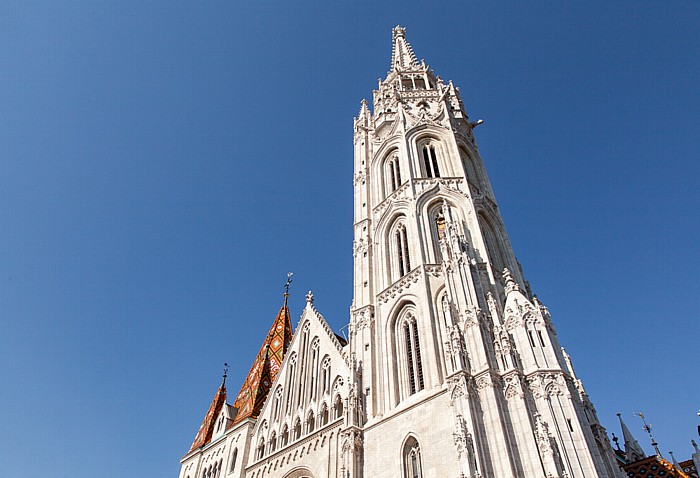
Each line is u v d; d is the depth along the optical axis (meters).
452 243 46.97
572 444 32.06
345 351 53.38
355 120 79.94
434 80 79.88
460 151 62.03
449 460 35.41
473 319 40.19
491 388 35.53
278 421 56.81
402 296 49.19
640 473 46.53
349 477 40.56
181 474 67.69
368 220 60.72
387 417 42.31
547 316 41.12
